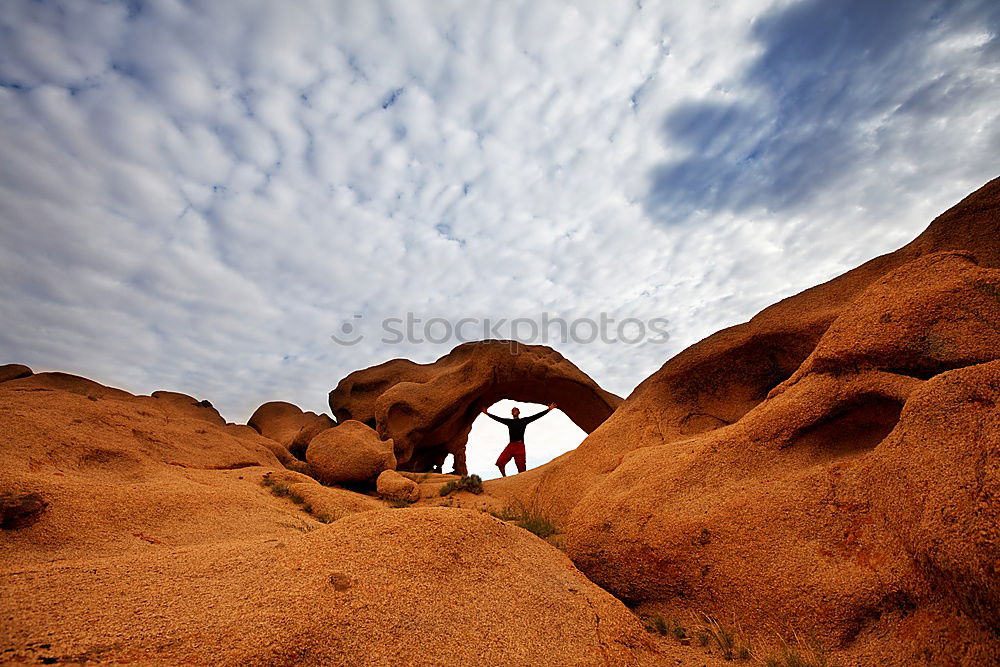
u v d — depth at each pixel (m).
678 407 7.99
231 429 17.19
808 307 7.05
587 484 7.84
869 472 3.73
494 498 11.02
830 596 3.44
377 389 23.02
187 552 3.65
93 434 8.06
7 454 5.74
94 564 3.28
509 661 2.79
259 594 2.85
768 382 7.53
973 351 3.79
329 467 12.38
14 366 15.91
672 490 4.90
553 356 21.73
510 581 3.70
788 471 4.43
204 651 2.24
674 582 4.38
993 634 2.61
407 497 11.12
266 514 6.39
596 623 3.50
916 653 2.92
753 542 4.05
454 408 19.52
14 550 4.08
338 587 2.98
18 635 2.26
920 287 4.39
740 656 3.54
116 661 2.13
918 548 3.00
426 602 3.10
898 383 4.02
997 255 5.27
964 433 3.03
